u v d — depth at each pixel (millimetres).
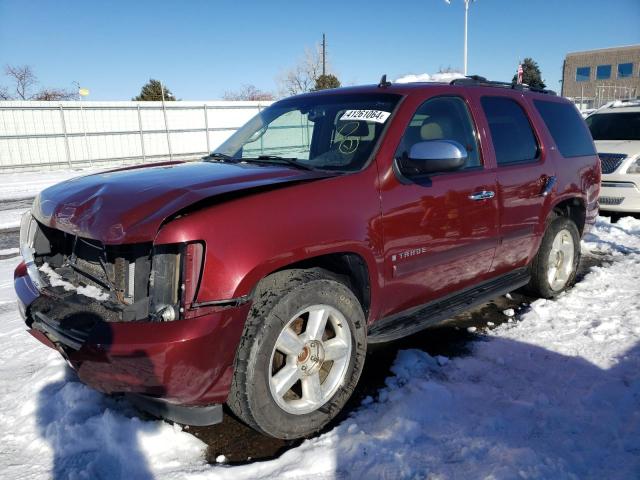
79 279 2793
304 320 2789
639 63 49812
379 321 3258
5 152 22375
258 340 2484
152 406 2555
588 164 4996
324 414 2781
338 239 2748
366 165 3059
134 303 2404
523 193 4062
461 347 3758
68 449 2619
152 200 2512
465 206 3518
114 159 25531
